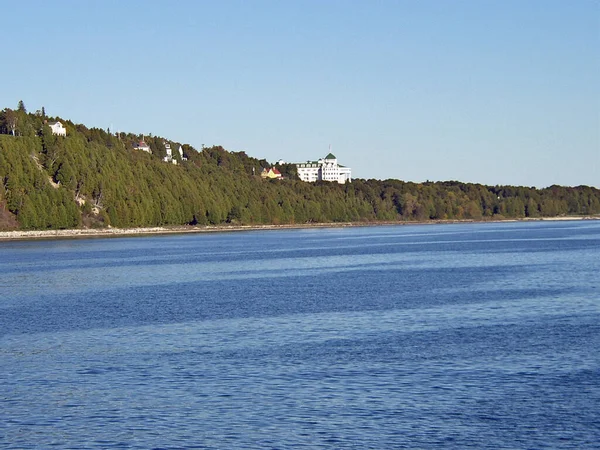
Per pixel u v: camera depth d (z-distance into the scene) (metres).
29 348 51.72
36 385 40.84
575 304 69.75
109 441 31.70
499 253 155.75
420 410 35.00
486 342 50.66
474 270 113.31
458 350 47.94
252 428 32.97
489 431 32.03
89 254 169.38
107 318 66.06
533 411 34.47
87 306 75.25
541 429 32.12
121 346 51.88
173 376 42.31
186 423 33.78
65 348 51.50
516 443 30.64
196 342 52.84
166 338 54.78
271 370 43.19
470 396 37.06
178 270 123.38
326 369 43.16
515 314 64.00
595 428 32.12
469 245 191.62
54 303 78.31
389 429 32.50
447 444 30.69
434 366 43.34
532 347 48.41
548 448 30.06
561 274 102.38
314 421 33.72
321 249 183.75
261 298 79.50
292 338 53.75
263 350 49.25
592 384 38.66
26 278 109.62
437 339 52.28
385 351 48.06
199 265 134.62
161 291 89.50
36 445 31.42
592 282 90.31
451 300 74.50
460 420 33.47
